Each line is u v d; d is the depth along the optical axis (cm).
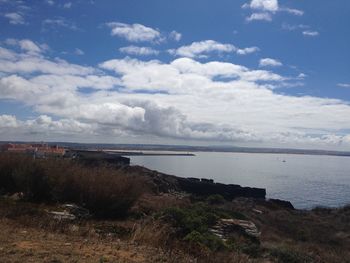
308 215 3625
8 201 1412
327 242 2406
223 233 1560
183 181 4909
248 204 3784
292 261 1431
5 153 1881
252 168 15150
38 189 1577
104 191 1516
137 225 1155
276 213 3381
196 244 1078
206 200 3478
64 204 1477
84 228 1080
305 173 13400
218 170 12694
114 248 862
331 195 7188
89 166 1898
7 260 670
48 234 935
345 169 16875
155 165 12431
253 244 1482
